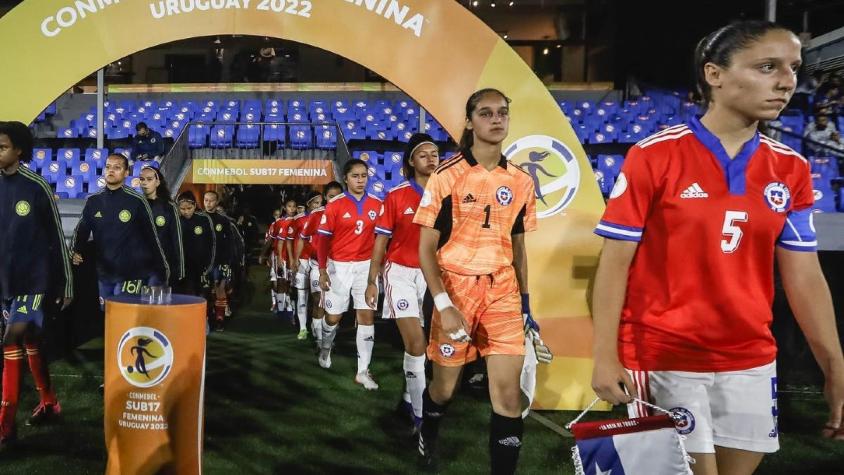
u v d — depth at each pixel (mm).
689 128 1843
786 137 9961
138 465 2777
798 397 4926
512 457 2896
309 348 6832
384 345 7047
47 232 3857
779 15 13547
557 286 4688
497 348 2992
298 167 11922
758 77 1716
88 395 4754
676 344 1865
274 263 9922
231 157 12508
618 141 13109
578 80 17562
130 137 14195
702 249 1806
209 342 7113
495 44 4738
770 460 3627
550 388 4641
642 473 1741
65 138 14164
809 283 1854
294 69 18219
